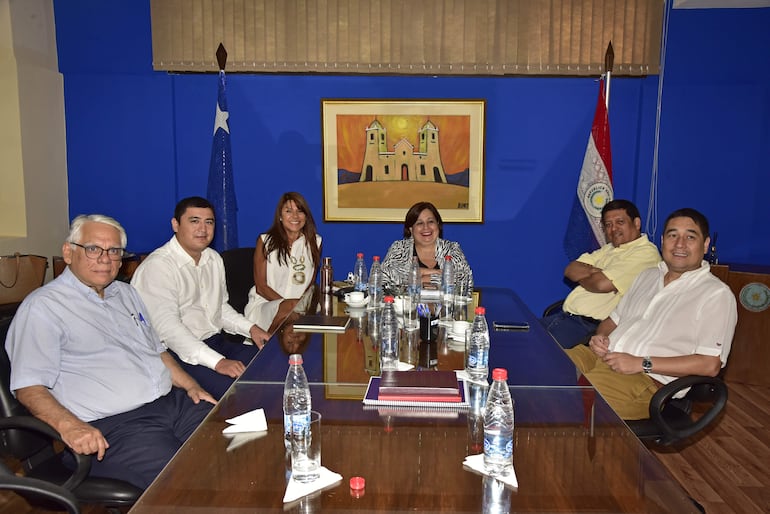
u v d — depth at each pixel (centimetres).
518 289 464
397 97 446
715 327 226
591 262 348
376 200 456
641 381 236
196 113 449
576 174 450
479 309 205
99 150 452
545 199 454
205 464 128
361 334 241
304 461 128
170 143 452
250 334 290
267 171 455
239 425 147
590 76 440
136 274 264
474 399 166
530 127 447
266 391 172
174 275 267
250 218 461
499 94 445
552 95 443
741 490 263
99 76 445
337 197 457
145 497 114
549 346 226
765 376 392
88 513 244
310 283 358
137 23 440
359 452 133
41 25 425
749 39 429
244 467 126
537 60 434
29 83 412
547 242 459
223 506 111
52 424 169
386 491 116
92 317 197
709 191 445
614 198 453
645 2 427
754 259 449
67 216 455
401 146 449
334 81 445
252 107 449
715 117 438
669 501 114
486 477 122
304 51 438
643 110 439
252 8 434
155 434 189
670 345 239
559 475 124
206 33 437
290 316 272
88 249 193
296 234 354
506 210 456
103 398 194
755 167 441
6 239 395
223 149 428
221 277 295
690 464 288
